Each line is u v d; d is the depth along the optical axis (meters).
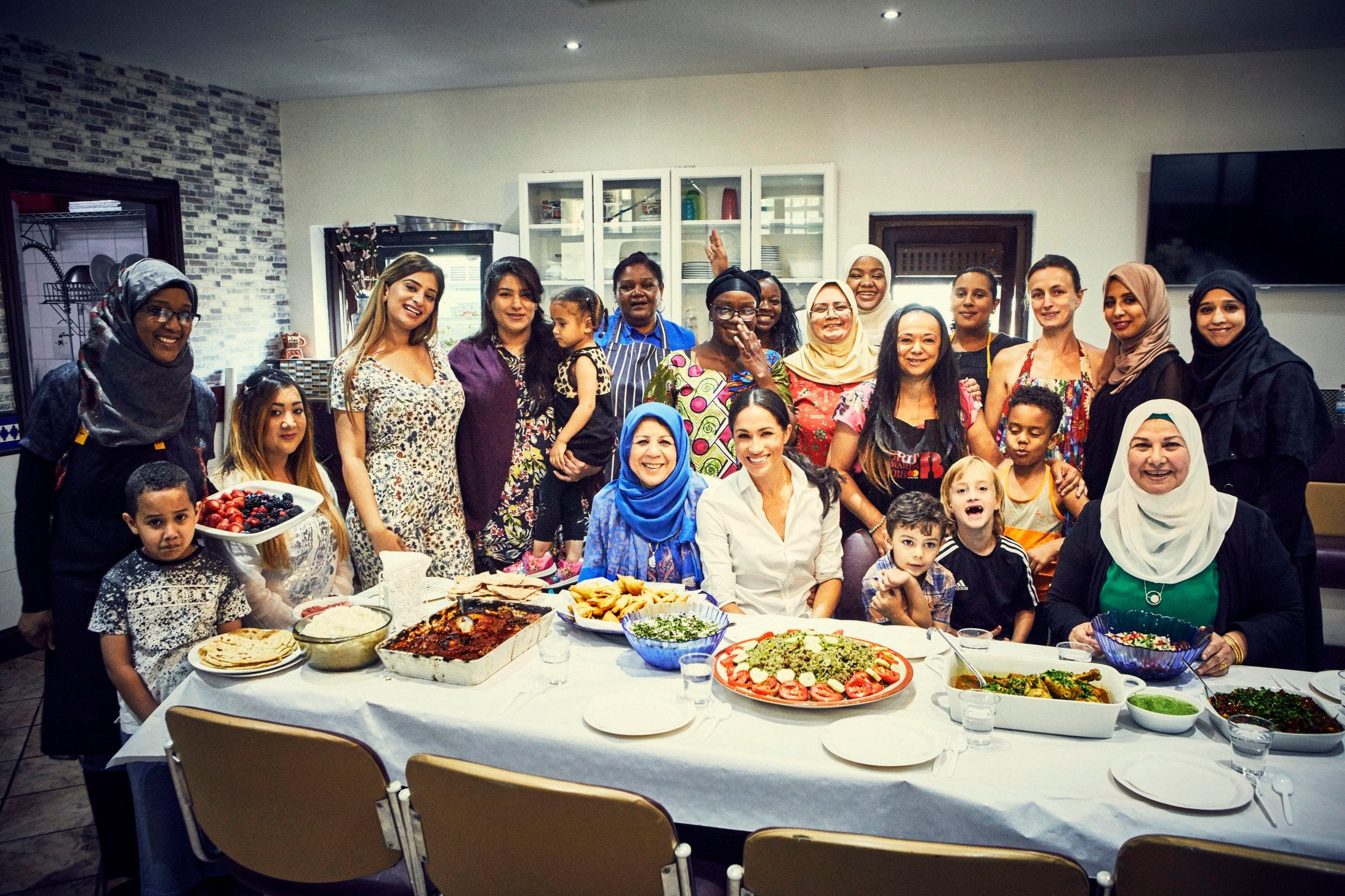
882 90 4.70
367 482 2.91
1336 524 3.67
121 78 4.65
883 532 2.81
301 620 1.85
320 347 5.71
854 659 1.63
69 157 4.42
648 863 1.21
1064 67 4.51
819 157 4.80
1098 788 1.28
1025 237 4.65
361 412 2.89
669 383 3.22
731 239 4.87
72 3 3.78
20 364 4.16
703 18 3.95
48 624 2.22
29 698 3.53
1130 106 4.47
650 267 3.75
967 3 3.74
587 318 3.35
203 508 2.04
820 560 2.46
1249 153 4.31
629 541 2.42
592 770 1.45
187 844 1.93
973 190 4.65
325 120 5.50
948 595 2.71
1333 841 1.13
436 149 5.34
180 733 1.49
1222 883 1.04
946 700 1.61
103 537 2.18
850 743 1.40
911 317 3.17
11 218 4.16
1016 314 4.70
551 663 1.70
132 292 2.09
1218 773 1.30
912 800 1.29
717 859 1.84
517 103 5.18
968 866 1.07
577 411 3.31
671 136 4.98
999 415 3.35
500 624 1.87
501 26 4.09
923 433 3.23
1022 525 3.31
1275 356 2.73
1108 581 2.11
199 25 4.08
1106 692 1.54
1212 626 1.99
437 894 1.54
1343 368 4.43
